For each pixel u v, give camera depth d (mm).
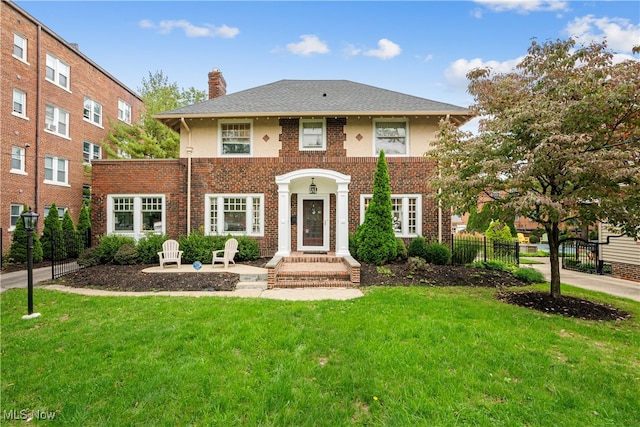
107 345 4492
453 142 7656
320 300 6754
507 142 6219
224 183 12547
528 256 17703
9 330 5230
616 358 4152
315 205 12539
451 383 3533
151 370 3822
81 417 3059
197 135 12766
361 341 4539
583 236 14328
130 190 12602
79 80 18125
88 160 18891
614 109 5578
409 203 12383
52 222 13750
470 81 7406
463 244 11297
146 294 7602
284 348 4398
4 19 13844
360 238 10523
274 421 2977
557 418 2996
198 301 6660
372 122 12492
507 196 7113
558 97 6102
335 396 3355
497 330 4980
